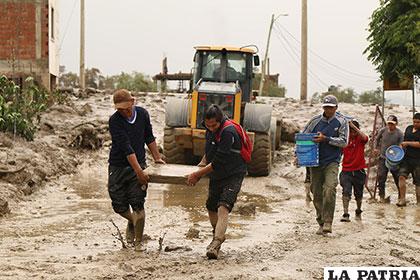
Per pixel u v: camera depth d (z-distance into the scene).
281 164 19.42
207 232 9.95
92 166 17.62
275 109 27.11
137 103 26.48
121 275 7.12
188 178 8.16
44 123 19.42
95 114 23.14
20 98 18.67
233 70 18.31
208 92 17.06
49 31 25.75
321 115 10.15
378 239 9.64
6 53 25.39
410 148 13.52
